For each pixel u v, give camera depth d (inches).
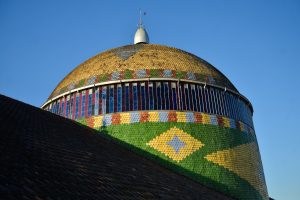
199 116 806.5
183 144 757.9
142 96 802.8
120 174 420.8
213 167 756.6
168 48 988.6
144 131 761.0
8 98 569.3
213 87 863.7
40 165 315.3
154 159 731.4
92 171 374.9
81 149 457.1
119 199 320.8
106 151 531.5
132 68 848.9
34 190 251.1
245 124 899.4
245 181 796.0
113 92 814.5
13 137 369.4
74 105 838.5
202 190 615.8
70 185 297.4
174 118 784.3
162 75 829.8
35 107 616.4
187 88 831.7
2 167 268.1
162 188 453.7
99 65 893.8
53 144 416.2
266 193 889.5
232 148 810.8
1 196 217.0
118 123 774.5
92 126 784.3
